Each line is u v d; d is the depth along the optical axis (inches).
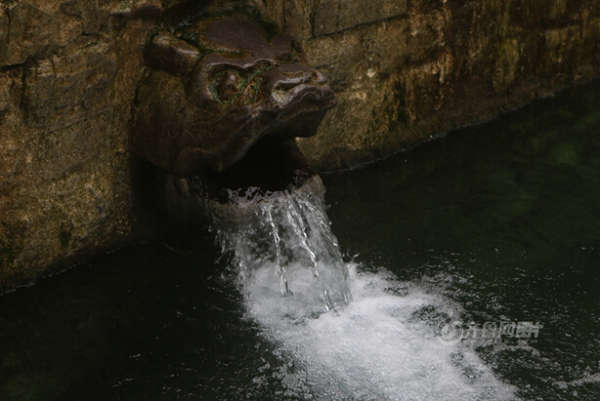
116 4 151.3
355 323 156.7
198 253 177.2
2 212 153.9
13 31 139.8
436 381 140.8
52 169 157.2
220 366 144.9
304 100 149.2
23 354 147.9
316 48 193.0
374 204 197.5
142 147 164.7
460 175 209.6
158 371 143.9
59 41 146.1
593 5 247.6
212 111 149.1
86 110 157.0
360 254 178.2
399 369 144.0
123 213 173.8
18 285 163.9
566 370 143.0
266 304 162.4
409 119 220.7
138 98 162.6
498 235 184.1
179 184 178.1
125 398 137.4
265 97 146.3
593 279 168.4
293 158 167.8
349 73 202.8
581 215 190.7
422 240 182.9
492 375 142.1
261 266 170.1
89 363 145.9
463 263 174.9
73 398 137.6
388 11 202.8
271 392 138.3
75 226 165.9
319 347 149.9
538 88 247.1
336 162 212.1
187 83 153.1
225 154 150.3
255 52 154.6
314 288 166.6
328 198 199.9
